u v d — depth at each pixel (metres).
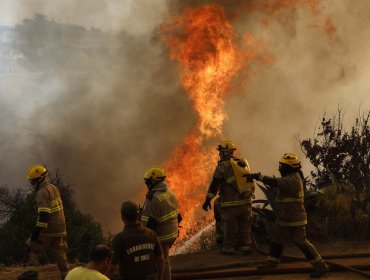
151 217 6.79
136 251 5.57
